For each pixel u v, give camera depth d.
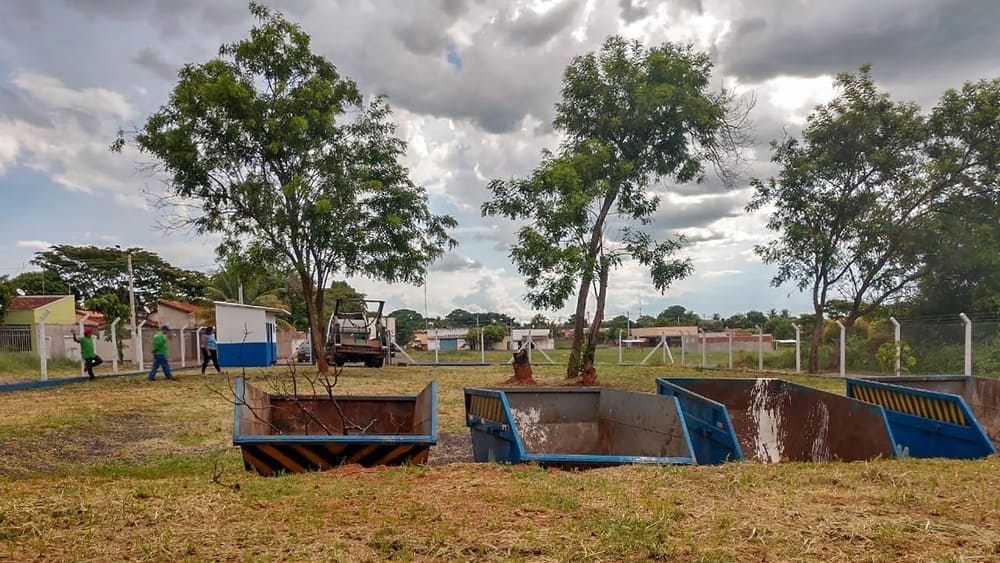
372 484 6.30
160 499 5.82
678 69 20.77
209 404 16.28
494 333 64.94
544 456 7.23
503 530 4.83
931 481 6.20
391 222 25.42
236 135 23.30
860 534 4.71
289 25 23.81
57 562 4.35
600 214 21.72
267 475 7.41
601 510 5.28
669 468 6.76
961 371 22.12
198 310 46.31
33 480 7.56
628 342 51.28
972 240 25.00
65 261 59.44
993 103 25.00
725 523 4.91
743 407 9.78
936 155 25.84
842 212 26.77
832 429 8.58
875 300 28.11
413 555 4.39
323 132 24.34
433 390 8.37
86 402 16.42
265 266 25.44
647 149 21.56
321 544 4.60
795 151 27.66
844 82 26.34
